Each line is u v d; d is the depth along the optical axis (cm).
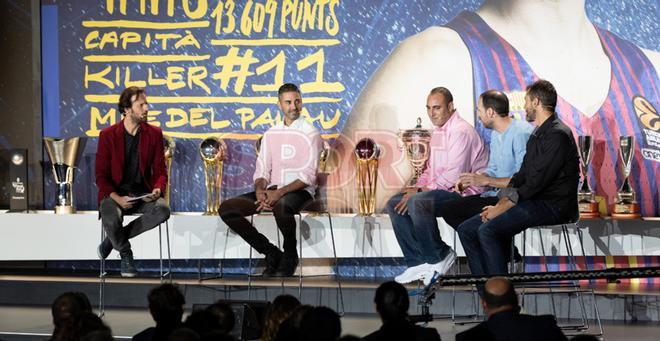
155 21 1182
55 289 1071
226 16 1177
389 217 1077
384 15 1157
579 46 1134
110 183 1019
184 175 1177
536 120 915
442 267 1005
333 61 1163
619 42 1130
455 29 1148
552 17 1136
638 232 1067
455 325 947
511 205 901
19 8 1181
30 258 1096
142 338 647
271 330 606
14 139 1180
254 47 1173
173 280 1083
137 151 1034
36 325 921
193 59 1178
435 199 1003
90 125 1180
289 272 1021
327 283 1065
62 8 1183
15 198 1123
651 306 984
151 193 1024
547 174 885
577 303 995
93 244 1094
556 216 898
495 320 596
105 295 1058
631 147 1073
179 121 1179
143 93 1034
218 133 1176
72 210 1110
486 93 1017
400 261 1134
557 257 1112
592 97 1131
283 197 1024
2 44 1183
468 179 987
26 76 1180
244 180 1170
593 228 1072
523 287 962
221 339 485
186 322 593
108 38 1182
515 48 1141
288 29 1169
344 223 1087
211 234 1093
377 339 575
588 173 1127
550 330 590
